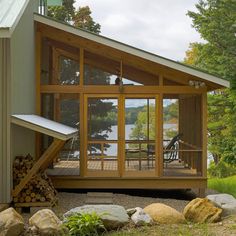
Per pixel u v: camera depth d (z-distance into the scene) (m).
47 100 11.14
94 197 9.73
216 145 20.28
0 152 8.30
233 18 18.55
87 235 6.04
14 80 8.66
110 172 10.59
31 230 6.22
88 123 10.75
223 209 7.35
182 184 10.48
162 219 6.81
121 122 10.67
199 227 6.53
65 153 11.03
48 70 11.09
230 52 18.58
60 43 11.08
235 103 18.66
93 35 10.20
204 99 10.49
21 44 9.34
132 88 10.67
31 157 9.38
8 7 8.62
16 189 8.31
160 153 10.55
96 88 10.77
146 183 10.52
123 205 9.12
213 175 20.64
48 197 8.55
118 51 10.59
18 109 9.05
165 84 10.70
